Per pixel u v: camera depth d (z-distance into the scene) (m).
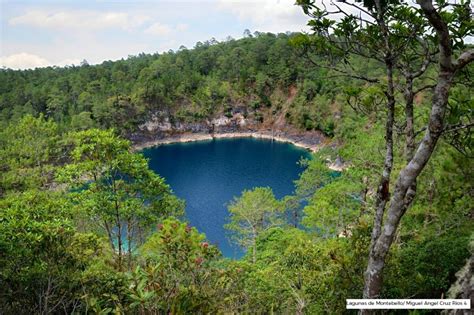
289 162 78.25
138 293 6.88
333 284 10.48
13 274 9.62
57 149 41.44
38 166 38.28
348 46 8.59
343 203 26.08
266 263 24.17
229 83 116.81
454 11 7.35
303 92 102.69
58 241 10.29
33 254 9.87
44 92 93.88
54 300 9.74
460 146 7.70
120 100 101.88
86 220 20.72
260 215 35.28
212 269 9.51
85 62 135.38
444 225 13.20
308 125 98.25
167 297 7.21
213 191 58.56
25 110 83.62
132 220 19.75
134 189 19.33
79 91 100.81
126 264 15.18
